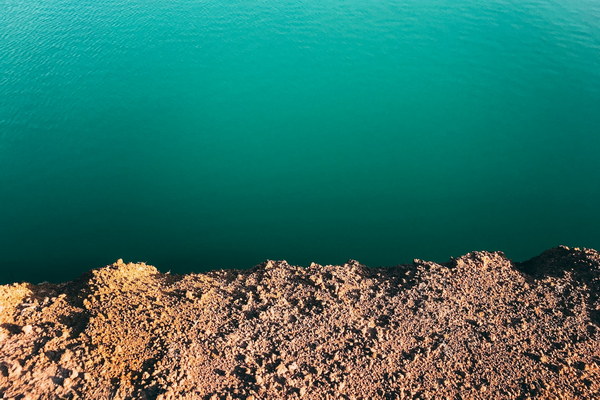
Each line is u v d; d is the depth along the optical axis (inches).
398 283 834.2
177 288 810.8
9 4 2214.6
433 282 826.2
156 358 661.9
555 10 2129.7
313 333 722.2
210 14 2134.6
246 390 633.0
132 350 673.0
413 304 780.0
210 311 754.2
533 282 839.7
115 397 602.2
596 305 785.6
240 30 2022.6
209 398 616.7
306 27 2033.7
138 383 624.7
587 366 681.0
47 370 635.5
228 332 716.7
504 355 697.6
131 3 2244.1
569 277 850.8
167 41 1945.1
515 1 2214.6
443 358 690.8
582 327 747.4
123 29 2017.7
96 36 1966.0
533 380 661.3
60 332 700.7
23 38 1937.7
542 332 739.4
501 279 842.2
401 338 719.1
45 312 745.6
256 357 682.8
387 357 687.1
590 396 641.0
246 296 789.2
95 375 631.8
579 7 2150.6
